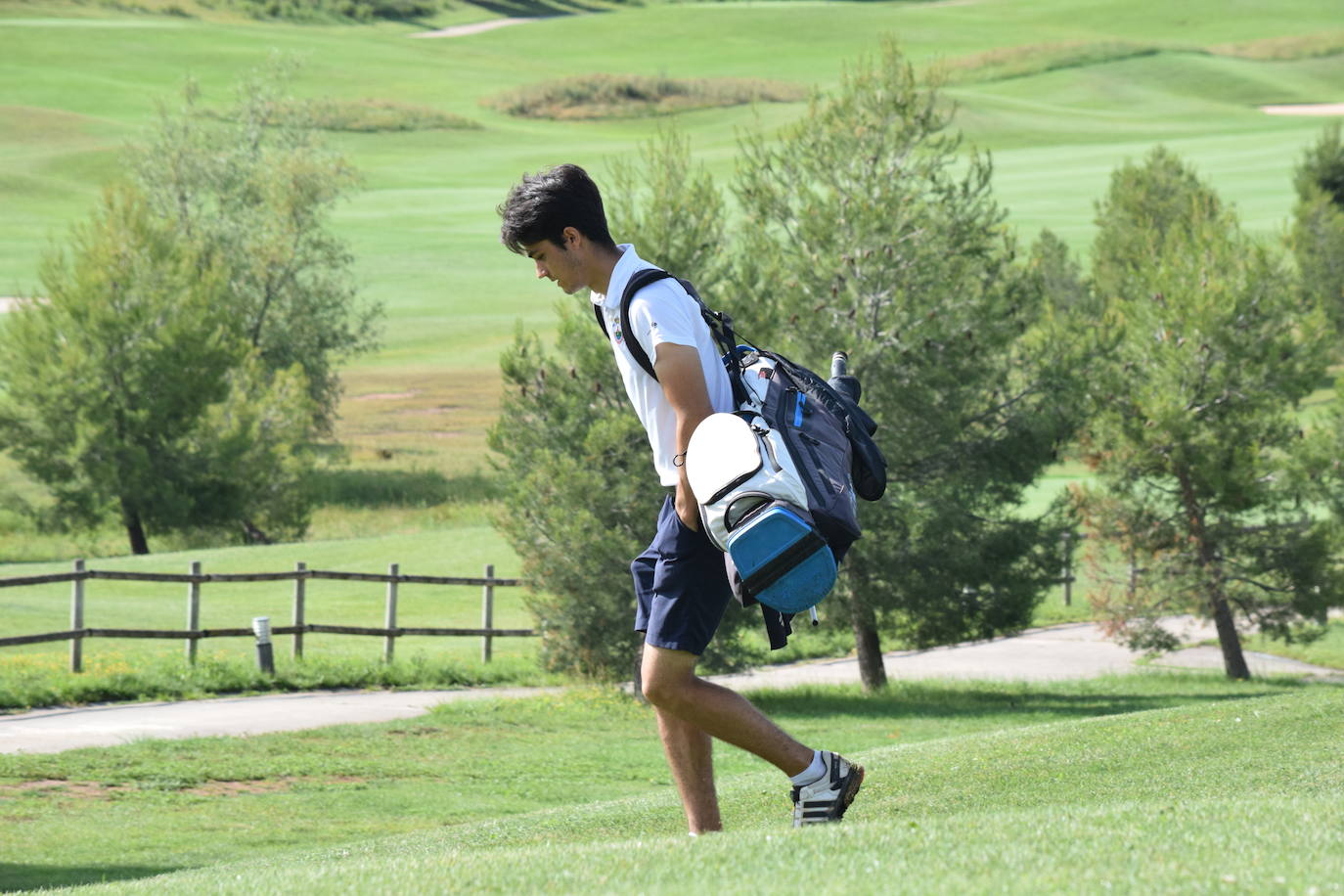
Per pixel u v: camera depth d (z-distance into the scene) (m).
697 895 11.48
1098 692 69.00
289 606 91.06
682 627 15.34
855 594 65.19
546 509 61.78
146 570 99.81
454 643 83.38
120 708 57.38
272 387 136.50
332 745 50.19
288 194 169.12
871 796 25.61
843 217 65.25
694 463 14.30
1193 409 74.00
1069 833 13.37
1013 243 68.25
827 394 15.55
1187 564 74.19
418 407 184.12
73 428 124.38
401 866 14.89
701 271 62.31
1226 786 24.34
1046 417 65.75
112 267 125.75
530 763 48.25
